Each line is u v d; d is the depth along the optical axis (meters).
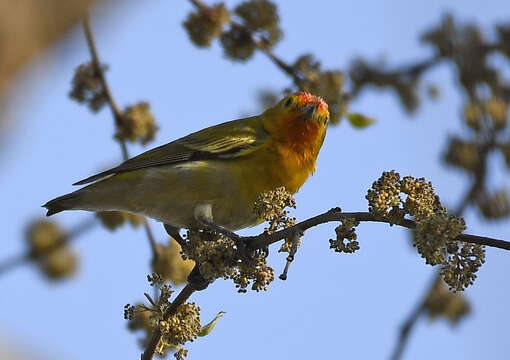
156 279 8.47
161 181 11.62
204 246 8.49
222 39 11.69
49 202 11.54
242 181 11.69
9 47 3.52
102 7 3.65
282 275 7.53
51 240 11.20
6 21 3.50
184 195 11.62
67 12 3.59
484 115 12.19
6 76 3.53
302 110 11.77
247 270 8.41
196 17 11.59
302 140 11.88
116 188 11.69
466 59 12.61
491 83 12.45
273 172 11.80
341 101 12.01
